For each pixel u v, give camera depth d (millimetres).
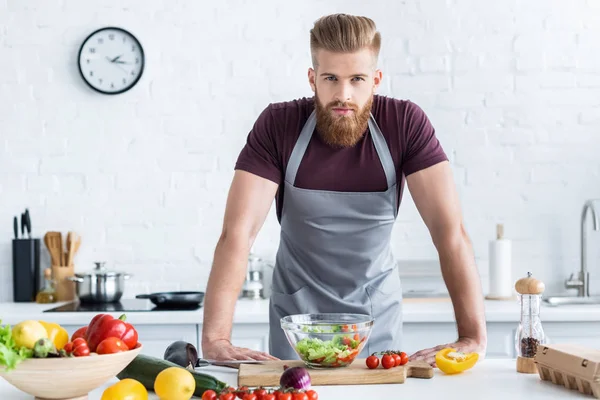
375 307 2549
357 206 2457
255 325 3402
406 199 3947
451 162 3957
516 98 3945
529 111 3941
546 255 3936
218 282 2260
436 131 3961
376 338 2559
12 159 4012
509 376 1839
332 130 2234
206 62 4000
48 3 4000
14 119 4008
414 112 2416
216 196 4000
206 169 4004
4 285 3994
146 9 3994
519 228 3941
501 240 3742
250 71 3992
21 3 4004
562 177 3936
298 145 2408
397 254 3943
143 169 4004
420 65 3963
